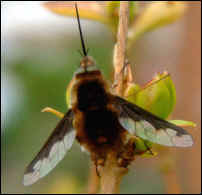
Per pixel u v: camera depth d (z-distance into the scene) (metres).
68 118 0.11
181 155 0.16
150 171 0.18
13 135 0.18
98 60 0.18
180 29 0.17
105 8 0.12
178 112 0.16
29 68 0.18
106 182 0.11
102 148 0.10
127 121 0.11
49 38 0.18
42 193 0.17
